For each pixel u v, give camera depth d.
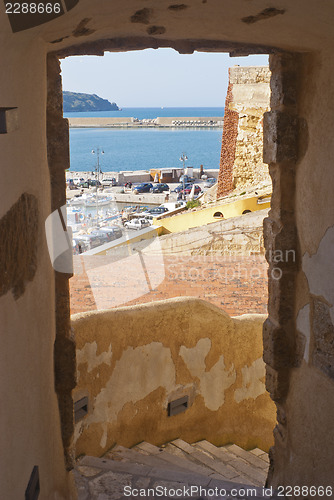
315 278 3.26
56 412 3.39
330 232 3.01
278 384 3.75
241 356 5.41
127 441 4.86
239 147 17.92
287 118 3.46
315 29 2.74
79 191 41.94
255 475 4.80
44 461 2.80
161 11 2.73
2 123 1.89
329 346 3.11
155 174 57.25
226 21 2.89
